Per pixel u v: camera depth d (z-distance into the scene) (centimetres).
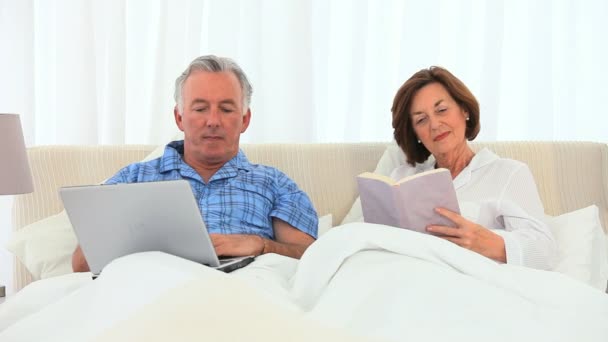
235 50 259
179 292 94
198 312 91
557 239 180
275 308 96
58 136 250
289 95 263
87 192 129
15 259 194
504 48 289
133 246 133
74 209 132
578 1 292
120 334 89
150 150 211
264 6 263
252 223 183
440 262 122
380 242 124
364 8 268
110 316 99
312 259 127
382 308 107
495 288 112
